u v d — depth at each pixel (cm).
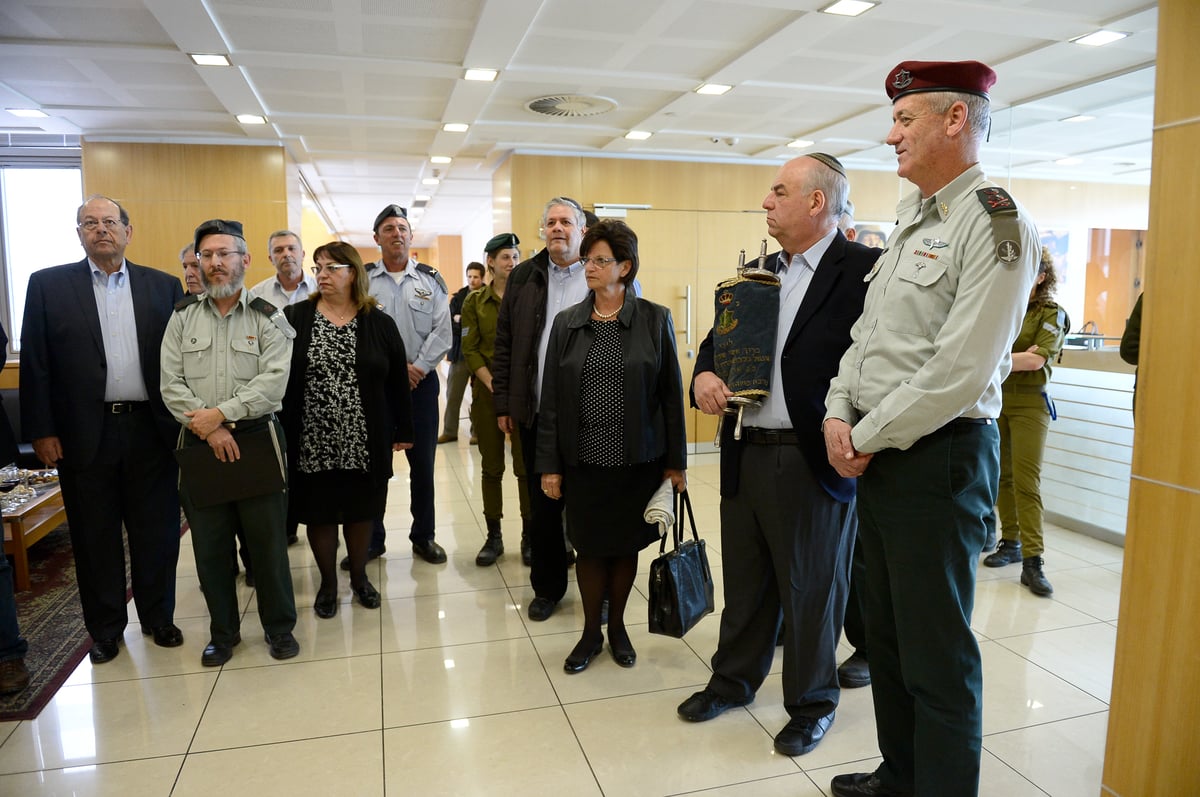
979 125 162
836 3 374
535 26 411
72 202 786
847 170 795
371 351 303
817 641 219
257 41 427
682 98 546
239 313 270
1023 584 350
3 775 210
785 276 219
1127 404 409
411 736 229
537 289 311
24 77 495
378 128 638
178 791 203
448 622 312
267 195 694
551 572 312
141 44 436
